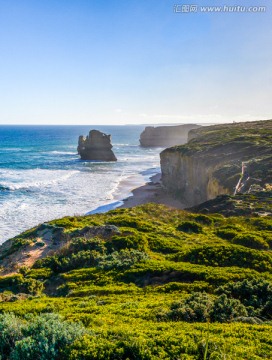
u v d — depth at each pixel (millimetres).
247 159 42531
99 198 51375
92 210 43812
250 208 24594
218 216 23547
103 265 14602
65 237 19516
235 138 56938
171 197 55125
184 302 9414
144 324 7844
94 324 7984
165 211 25125
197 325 7734
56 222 22250
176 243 17453
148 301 10273
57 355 6297
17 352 6352
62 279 14242
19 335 6984
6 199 48156
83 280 13648
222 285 11555
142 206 26766
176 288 11648
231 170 38625
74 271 14688
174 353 6195
